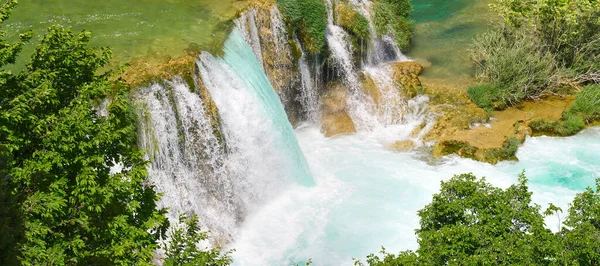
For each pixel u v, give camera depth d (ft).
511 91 97.40
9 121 44.68
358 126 94.17
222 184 74.38
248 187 76.84
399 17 110.73
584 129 93.04
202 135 72.90
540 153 88.22
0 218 42.52
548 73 98.94
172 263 49.80
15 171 44.42
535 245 46.29
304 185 81.71
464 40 113.70
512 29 103.40
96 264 47.34
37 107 47.55
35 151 45.50
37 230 43.34
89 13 81.71
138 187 49.96
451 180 54.19
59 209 44.83
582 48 99.45
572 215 50.90
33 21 77.82
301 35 93.50
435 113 93.97
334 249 71.97
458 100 96.37
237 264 69.72
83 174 45.55
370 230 74.43
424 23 120.37
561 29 99.19
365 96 96.78
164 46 75.36
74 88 50.14
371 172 84.58
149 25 80.33
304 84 95.09
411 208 77.92
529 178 83.05
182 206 70.85
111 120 48.75
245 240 73.36
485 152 86.58
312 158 87.61
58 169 47.32
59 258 43.60
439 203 52.75
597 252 46.68
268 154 78.74
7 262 41.57
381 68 102.01
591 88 95.91
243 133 76.54
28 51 71.15
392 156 88.17
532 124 92.32
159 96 69.92
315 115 96.17
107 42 75.51
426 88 98.94
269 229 75.00
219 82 76.43
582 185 81.66
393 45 106.63
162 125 69.67
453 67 105.09
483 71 100.48
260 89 82.58
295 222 75.92
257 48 88.17
